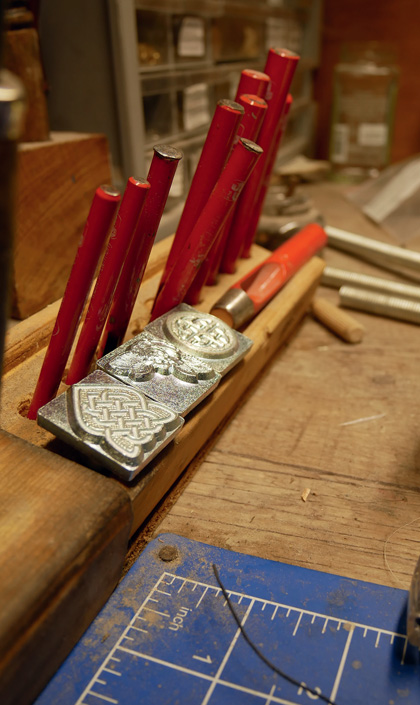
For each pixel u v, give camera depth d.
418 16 1.52
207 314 0.61
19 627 0.33
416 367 0.80
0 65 0.26
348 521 0.53
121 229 0.48
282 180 1.34
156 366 0.52
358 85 1.57
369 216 1.38
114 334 0.59
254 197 0.73
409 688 0.39
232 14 1.11
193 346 0.56
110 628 0.42
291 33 1.49
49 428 0.44
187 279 0.61
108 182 0.91
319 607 0.44
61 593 0.36
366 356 0.83
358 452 0.63
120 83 0.83
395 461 0.62
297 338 0.89
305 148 1.74
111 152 0.91
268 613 0.44
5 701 0.34
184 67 0.99
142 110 0.90
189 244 0.58
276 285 0.74
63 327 0.47
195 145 1.05
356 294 0.96
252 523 0.53
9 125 0.23
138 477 0.45
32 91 0.77
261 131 0.70
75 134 0.88
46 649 0.36
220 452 0.63
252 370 0.69
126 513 0.41
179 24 0.95
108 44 0.81
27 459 0.42
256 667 0.40
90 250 0.44
